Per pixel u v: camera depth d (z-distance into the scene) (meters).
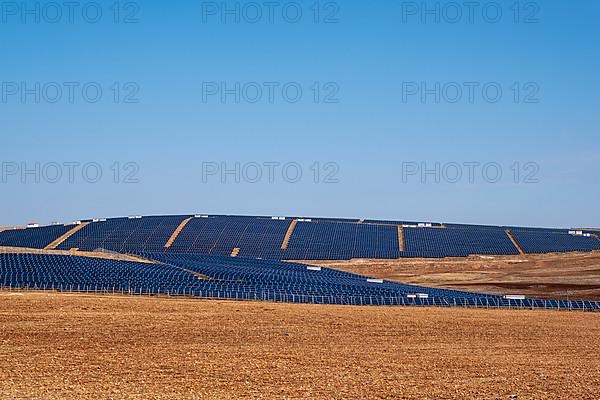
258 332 107.31
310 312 126.88
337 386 75.12
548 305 151.50
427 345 102.00
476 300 152.50
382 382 77.50
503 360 92.31
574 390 75.50
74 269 161.12
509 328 118.94
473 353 96.81
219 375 79.19
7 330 101.88
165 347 94.56
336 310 131.38
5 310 114.94
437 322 122.38
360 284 176.88
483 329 117.25
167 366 83.25
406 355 94.00
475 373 83.56
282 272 190.88
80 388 71.56
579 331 118.00
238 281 164.62
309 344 99.75
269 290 151.88
